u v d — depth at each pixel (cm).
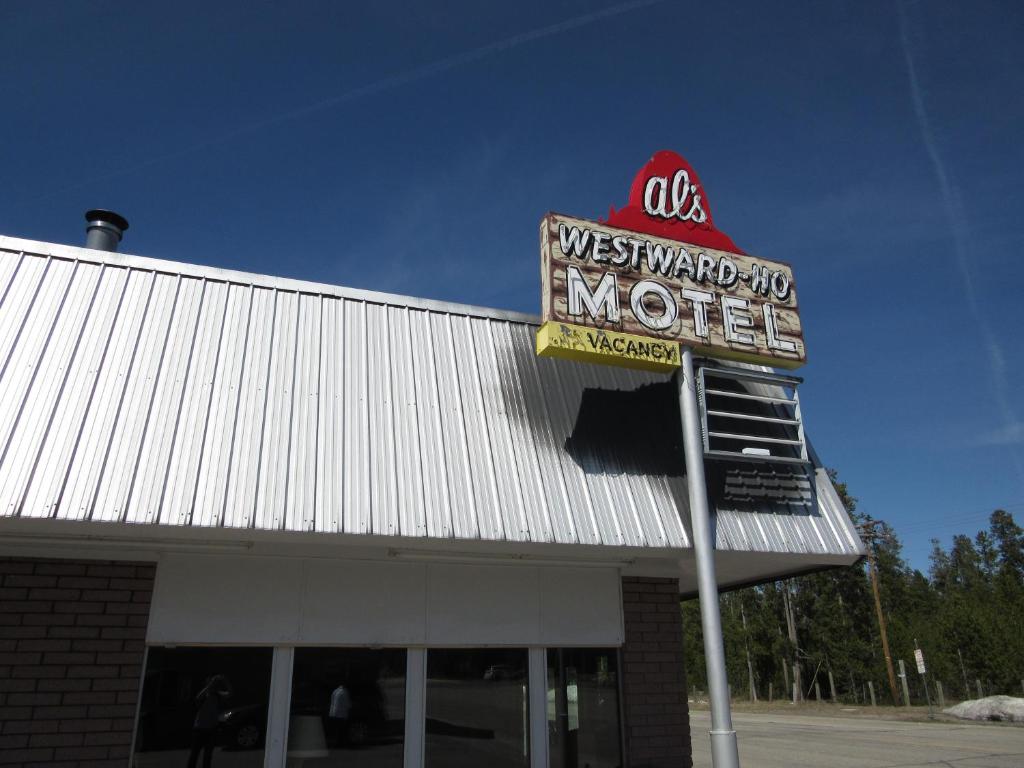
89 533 561
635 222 817
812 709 3991
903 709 3672
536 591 777
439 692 714
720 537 719
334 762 659
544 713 751
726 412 805
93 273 678
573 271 753
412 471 642
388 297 790
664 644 829
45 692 602
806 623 4556
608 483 713
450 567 748
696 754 1903
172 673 639
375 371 712
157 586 652
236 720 644
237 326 692
